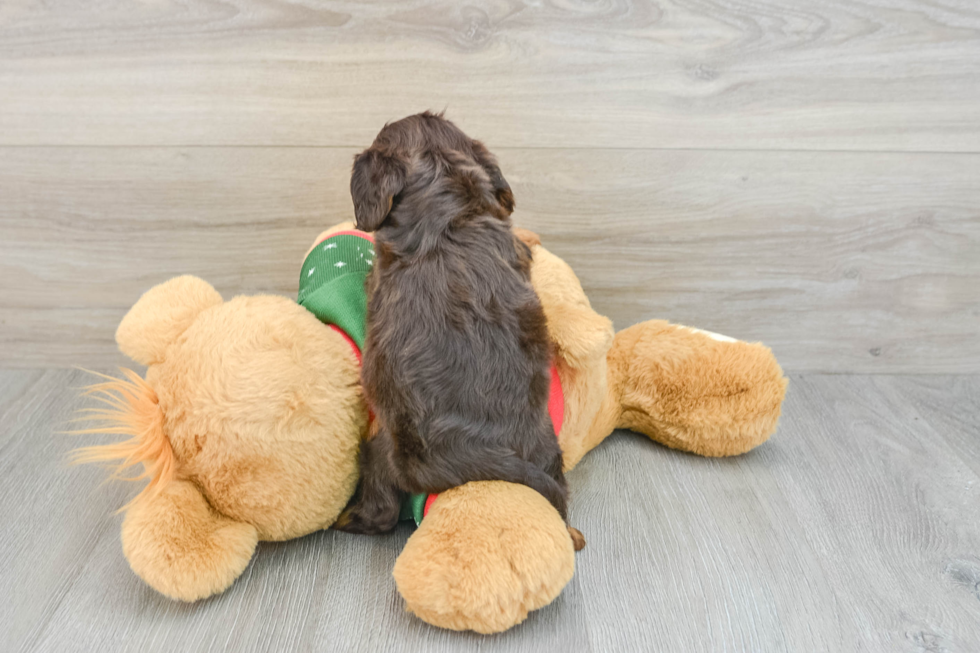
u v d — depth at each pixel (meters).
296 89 1.53
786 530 1.28
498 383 1.08
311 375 1.10
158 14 1.46
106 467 1.42
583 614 1.09
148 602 1.10
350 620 1.07
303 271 1.41
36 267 1.67
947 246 1.71
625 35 1.51
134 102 1.53
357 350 1.18
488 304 1.08
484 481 1.08
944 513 1.34
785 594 1.14
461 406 1.07
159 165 1.59
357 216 1.15
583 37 1.51
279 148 1.58
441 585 0.98
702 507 1.34
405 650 1.02
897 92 1.57
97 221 1.64
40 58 1.49
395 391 1.08
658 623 1.07
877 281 1.75
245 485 1.10
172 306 1.18
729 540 1.25
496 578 0.97
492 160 1.23
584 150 1.60
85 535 1.24
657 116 1.58
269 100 1.54
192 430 1.07
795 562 1.21
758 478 1.43
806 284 1.75
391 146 1.16
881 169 1.63
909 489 1.41
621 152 1.61
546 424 1.15
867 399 1.74
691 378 1.44
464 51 1.51
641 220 1.67
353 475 1.20
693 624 1.08
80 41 1.47
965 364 1.82
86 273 1.69
